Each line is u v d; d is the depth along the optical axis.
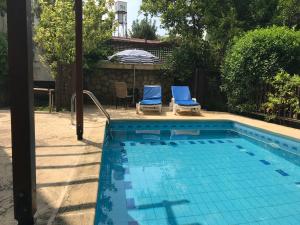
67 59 12.02
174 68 14.78
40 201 3.42
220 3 14.73
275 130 8.49
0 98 12.74
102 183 5.33
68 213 3.12
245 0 14.81
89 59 14.13
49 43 12.47
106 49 15.44
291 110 9.45
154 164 6.53
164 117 10.72
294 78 9.28
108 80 15.53
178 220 3.98
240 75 11.27
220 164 6.61
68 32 11.88
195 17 15.28
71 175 4.36
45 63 14.05
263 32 10.67
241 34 13.03
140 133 9.82
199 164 6.58
